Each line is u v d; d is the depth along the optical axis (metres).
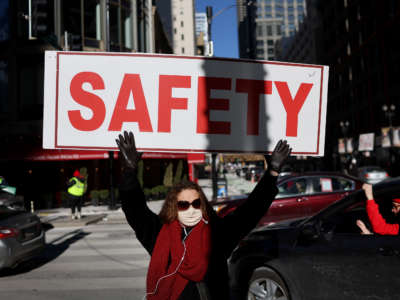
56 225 13.32
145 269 7.00
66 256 8.37
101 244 9.69
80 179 14.45
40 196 20.39
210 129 3.33
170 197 2.21
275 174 2.22
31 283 6.24
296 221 4.63
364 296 3.52
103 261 7.76
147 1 34.53
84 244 9.77
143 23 33.31
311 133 3.43
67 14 24.55
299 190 9.02
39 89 23.16
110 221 14.52
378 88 45.91
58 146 3.23
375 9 46.12
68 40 22.14
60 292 5.69
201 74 3.33
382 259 3.45
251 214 2.18
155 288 2.05
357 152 49.44
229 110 3.35
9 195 13.09
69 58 3.25
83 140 3.24
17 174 23.17
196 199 2.16
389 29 42.66
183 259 2.04
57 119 3.23
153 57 3.30
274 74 3.41
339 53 60.31
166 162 33.25
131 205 2.12
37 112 23.14
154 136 3.29
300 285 3.89
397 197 3.83
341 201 4.04
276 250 4.08
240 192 29.83
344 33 57.88
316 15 75.94
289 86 3.42
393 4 41.91
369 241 3.60
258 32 171.00
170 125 3.30
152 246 2.20
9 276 6.76
